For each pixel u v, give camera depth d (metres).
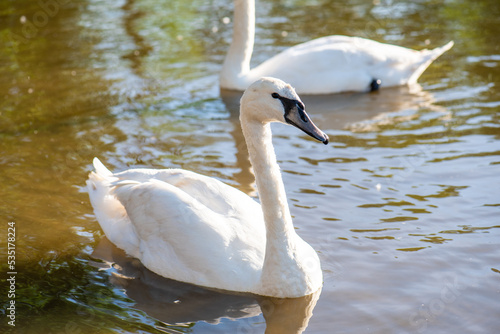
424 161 10.58
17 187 10.00
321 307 7.27
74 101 13.27
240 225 7.79
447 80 14.09
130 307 7.33
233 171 10.48
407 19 17.73
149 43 16.48
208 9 19.20
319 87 13.85
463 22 17.38
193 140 11.60
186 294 7.60
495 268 7.84
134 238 8.38
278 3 19.44
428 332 6.77
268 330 6.91
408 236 8.56
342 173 10.31
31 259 8.27
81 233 8.89
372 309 7.18
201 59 15.50
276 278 7.39
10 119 12.48
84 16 18.59
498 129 11.56
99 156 10.98
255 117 7.18
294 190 9.82
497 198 9.36
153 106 13.10
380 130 11.91
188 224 7.74
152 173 8.58
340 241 8.51
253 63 15.04
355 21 17.61
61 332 6.83
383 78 14.09
